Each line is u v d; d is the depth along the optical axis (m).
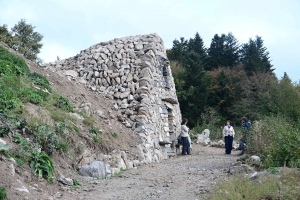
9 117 6.91
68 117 8.84
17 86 8.61
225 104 33.09
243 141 11.79
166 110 14.75
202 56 41.03
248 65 40.84
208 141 19.20
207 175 7.82
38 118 7.54
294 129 8.98
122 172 8.38
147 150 10.92
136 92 12.88
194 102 30.78
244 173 6.74
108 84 13.48
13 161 5.70
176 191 6.32
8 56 9.74
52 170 6.39
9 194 4.74
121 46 15.12
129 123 11.66
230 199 4.98
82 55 15.33
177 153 14.44
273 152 7.66
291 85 30.09
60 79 11.73
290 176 5.62
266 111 27.55
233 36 47.41
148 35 15.89
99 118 10.71
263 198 5.02
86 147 8.42
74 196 5.84
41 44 25.17
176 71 35.59
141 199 5.82
